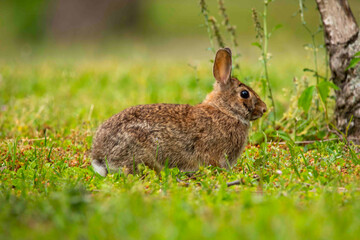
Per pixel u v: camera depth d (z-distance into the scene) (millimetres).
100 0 45156
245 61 22156
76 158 10477
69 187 7875
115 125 9805
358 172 8875
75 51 36344
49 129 13383
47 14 47031
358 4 34938
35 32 48281
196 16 50594
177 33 46156
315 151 10375
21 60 26938
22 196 7504
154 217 6109
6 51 39031
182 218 6062
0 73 21422
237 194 7680
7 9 51562
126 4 46156
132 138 9656
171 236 5500
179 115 10094
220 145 10250
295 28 35625
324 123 12289
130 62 25500
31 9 50344
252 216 6168
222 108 10391
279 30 33875
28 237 5723
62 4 45312
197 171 9898
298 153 10422
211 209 6590
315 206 6621
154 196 7559
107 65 23844
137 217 6117
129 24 46719
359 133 11008
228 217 6141
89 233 5785
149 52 34844
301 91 13016
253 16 12117
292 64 21562
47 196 7496
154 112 9977
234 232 5582
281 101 15148
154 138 9766
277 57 25094
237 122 10430
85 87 19391
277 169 9414
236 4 49500
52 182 8133
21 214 6547
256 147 11523
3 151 10672
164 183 8438
